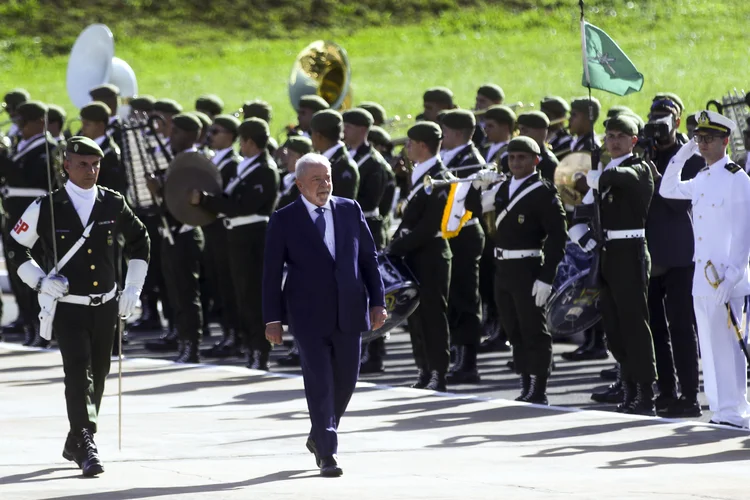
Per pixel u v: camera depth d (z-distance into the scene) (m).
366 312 21.81
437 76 104.69
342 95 45.19
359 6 133.25
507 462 22.61
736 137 35.19
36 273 21.97
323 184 21.86
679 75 90.56
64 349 22.08
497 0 131.88
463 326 33.91
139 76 112.06
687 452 23.44
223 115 38.12
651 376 28.19
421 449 24.02
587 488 19.98
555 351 39.03
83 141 22.22
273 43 124.44
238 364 37.62
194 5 132.62
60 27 125.81
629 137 28.09
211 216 35.62
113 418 27.59
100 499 19.50
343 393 22.00
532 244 29.58
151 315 45.12
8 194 40.34
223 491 20.05
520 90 95.25
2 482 21.05
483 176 30.39
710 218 26.59
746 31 110.50
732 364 26.77
